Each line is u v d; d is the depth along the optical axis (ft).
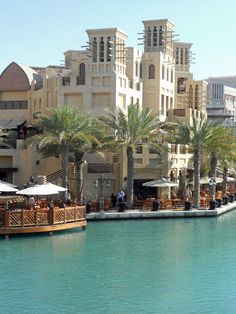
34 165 194.39
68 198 156.35
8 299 78.18
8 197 148.25
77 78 211.00
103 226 144.25
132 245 118.52
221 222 155.74
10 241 119.75
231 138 185.57
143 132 167.84
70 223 133.28
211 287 85.66
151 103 235.81
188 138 174.91
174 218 162.40
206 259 105.60
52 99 221.05
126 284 86.79
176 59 280.10
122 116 168.35
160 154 187.83
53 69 255.29
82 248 114.11
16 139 207.62
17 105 244.83
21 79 243.40
